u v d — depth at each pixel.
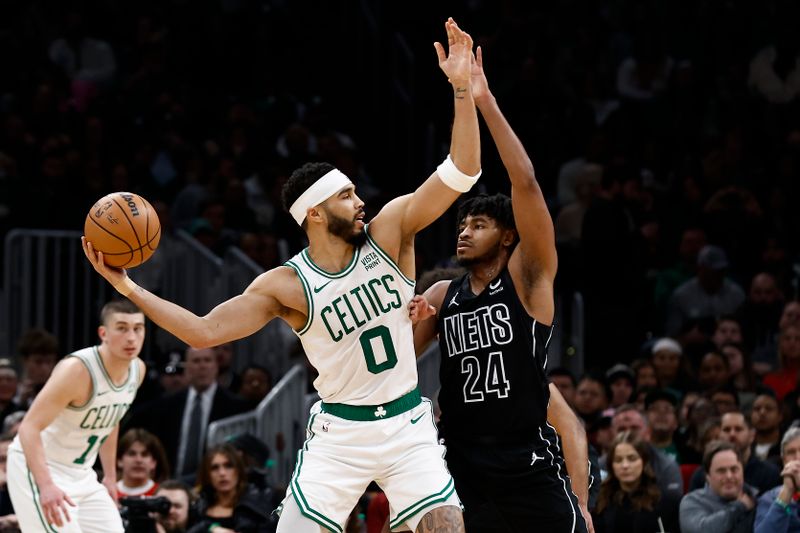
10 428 9.03
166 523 7.94
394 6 16.09
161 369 11.30
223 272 11.90
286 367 11.58
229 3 16.28
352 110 16.02
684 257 12.52
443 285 5.58
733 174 13.95
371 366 5.18
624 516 7.90
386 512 8.14
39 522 6.91
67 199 12.27
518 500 5.34
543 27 15.48
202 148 14.41
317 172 5.21
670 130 14.66
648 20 15.47
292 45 16.14
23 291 11.51
